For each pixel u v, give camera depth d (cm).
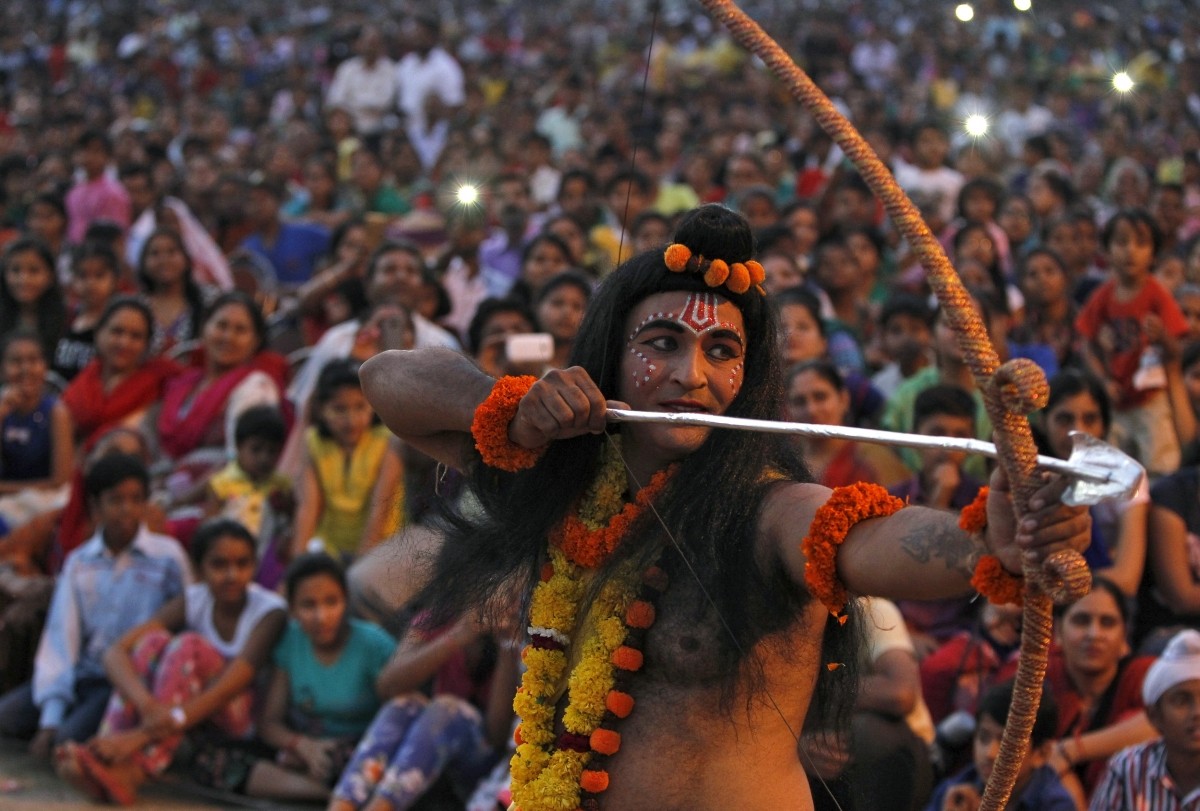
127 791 1005
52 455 1327
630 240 1720
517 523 509
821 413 1075
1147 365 1246
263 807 1011
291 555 1176
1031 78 3488
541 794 476
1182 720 794
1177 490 1009
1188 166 2395
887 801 805
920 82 3744
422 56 3291
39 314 1540
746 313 497
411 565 596
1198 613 985
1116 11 4081
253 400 1299
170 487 1285
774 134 2586
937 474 1023
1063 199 2012
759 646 464
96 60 4238
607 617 482
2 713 1140
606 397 502
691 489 476
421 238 2038
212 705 1022
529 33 4772
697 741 466
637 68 3741
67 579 1126
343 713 1030
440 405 504
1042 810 832
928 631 997
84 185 2206
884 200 388
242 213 2058
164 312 1550
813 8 4744
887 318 1309
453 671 1005
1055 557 359
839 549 431
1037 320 1388
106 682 1100
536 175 2483
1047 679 909
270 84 3825
